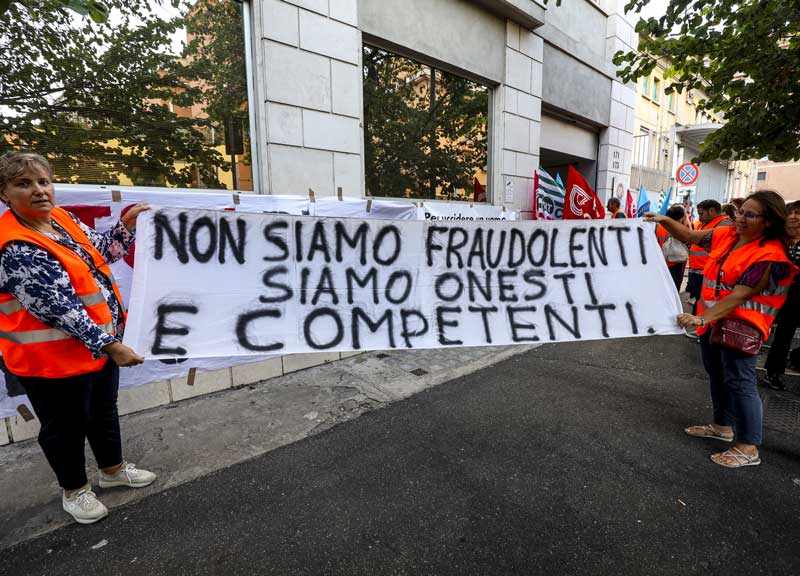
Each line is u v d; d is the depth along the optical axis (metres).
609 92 9.59
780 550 1.99
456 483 2.51
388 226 2.72
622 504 2.31
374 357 4.74
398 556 1.96
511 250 2.91
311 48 4.33
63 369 1.95
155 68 3.60
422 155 6.06
